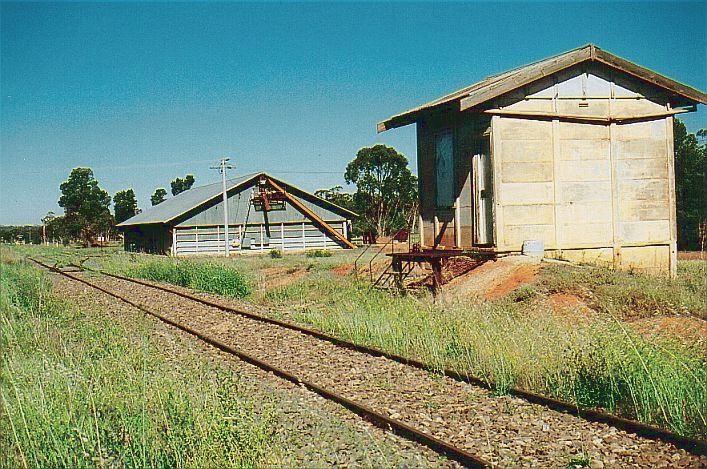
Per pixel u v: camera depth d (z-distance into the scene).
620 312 13.09
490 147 18.41
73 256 41.94
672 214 20.05
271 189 54.66
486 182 18.81
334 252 50.50
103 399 7.97
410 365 10.71
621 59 19.33
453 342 11.14
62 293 21.06
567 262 17.66
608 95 19.47
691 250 37.91
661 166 19.94
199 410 7.32
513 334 10.30
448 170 20.55
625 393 8.29
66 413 7.32
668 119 20.00
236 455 6.38
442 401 8.71
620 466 6.56
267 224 54.59
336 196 84.50
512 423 7.76
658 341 9.22
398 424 7.56
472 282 17.33
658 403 7.74
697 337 9.94
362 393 9.24
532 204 18.62
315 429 7.50
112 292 22.30
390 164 67.88
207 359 11.46
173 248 51.53
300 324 15.10
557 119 18.86
